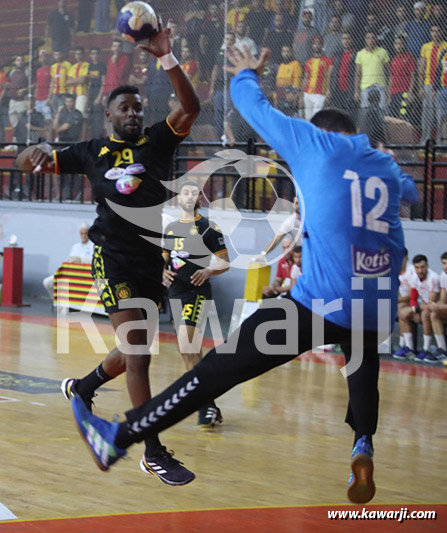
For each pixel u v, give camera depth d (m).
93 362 12.84
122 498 6.42
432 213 16.19
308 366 13.29
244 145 18.22
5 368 12.11
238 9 18.34
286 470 7.41
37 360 12.89
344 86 17.14
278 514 6.15
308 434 8.84
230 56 5.00
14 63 21.92
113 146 6.07
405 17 16.61
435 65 16.38
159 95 19.66
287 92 17.70
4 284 19.78
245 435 8.73
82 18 20.77
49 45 21.33
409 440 8.73
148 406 4.60
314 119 5.02
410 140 16.64
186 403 4.54
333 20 17.27
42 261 21.09
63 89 21.09
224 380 4.52
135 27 5.41
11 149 22.14
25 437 8.23
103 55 20.50
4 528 5.59
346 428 9.15
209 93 18.75
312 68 17.44
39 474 6.99
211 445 8.26
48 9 21.30
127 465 7.39
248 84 4.89
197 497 6.53
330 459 7.83
